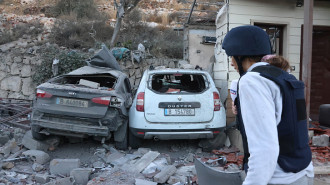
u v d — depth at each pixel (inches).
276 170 52.2
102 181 149.6
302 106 53.9
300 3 263.0
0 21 573.6
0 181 149.1
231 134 222.4
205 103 196.9
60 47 471.2
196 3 367.9
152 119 191.9
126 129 203.5
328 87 284.4
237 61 60.9
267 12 264.2
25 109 320.5
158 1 816.9
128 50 427.5
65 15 615.8
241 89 52.0
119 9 441.4
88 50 467.5
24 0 731.4
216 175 73.2
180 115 193.0
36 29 535.2
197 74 210.1
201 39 395.5
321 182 142.6
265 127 47.8
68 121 183.5
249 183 47.8
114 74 215.2
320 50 286.7
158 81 241.1
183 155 203.5
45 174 157.8
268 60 58.9
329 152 180.9
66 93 182.2
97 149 203.6
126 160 181.5
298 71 271.1
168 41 540.7
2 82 405.1
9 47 448.8
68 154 197.9
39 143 195.2
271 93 51.4
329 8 273.9
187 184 135.8
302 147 52.8
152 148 216.5
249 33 58.1
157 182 148.4
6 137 216.4
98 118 181.2
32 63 408.8
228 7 257.6
